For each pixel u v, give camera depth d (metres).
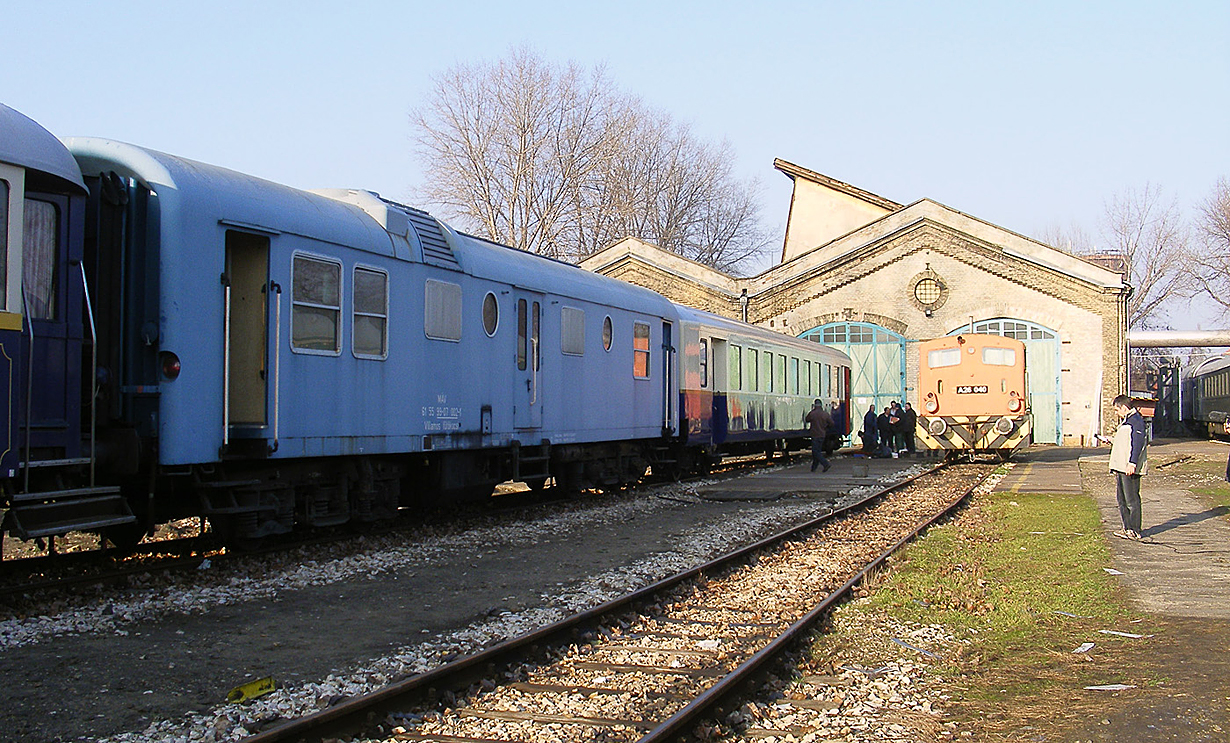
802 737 5.37
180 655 6.77
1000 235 37.41
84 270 8.93
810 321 39.50
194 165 9.47
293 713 5.49
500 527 13.23
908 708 5.83
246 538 10.14
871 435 31.84
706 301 40.78
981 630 7.84
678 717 5.21
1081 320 36.72
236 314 9.91
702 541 12.40
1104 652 7.04
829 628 7.80
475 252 13.45
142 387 8.86
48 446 8.16
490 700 5.82
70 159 8.42
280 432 9.89
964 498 17.88
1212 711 5.58
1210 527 13.88
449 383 12.70
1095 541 12.50
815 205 48.06
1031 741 5.16
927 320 38.28
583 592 9.05
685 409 20.36
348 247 10.88
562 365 15.54
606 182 52.34
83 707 5.64
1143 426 13.02
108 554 10.05
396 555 10.76
